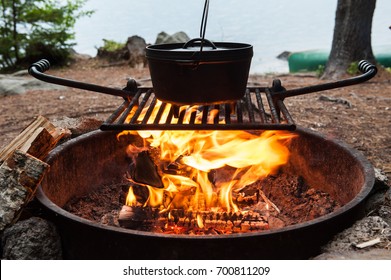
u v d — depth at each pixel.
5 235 2.01
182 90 1.97
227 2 18.09
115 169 3.02
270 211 2.64
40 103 5.60
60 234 2.04
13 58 9.13
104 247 1.85
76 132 3.23
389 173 3.32
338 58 7.09
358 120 4.71
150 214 2.31
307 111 5.02
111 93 2.55
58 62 8.95
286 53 11.30
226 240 1.73
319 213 2.54
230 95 2.00
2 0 8.24
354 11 6.93
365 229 1.93
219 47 2.31
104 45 9.56
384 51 9.17
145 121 2.06
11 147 2.26
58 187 2.52
